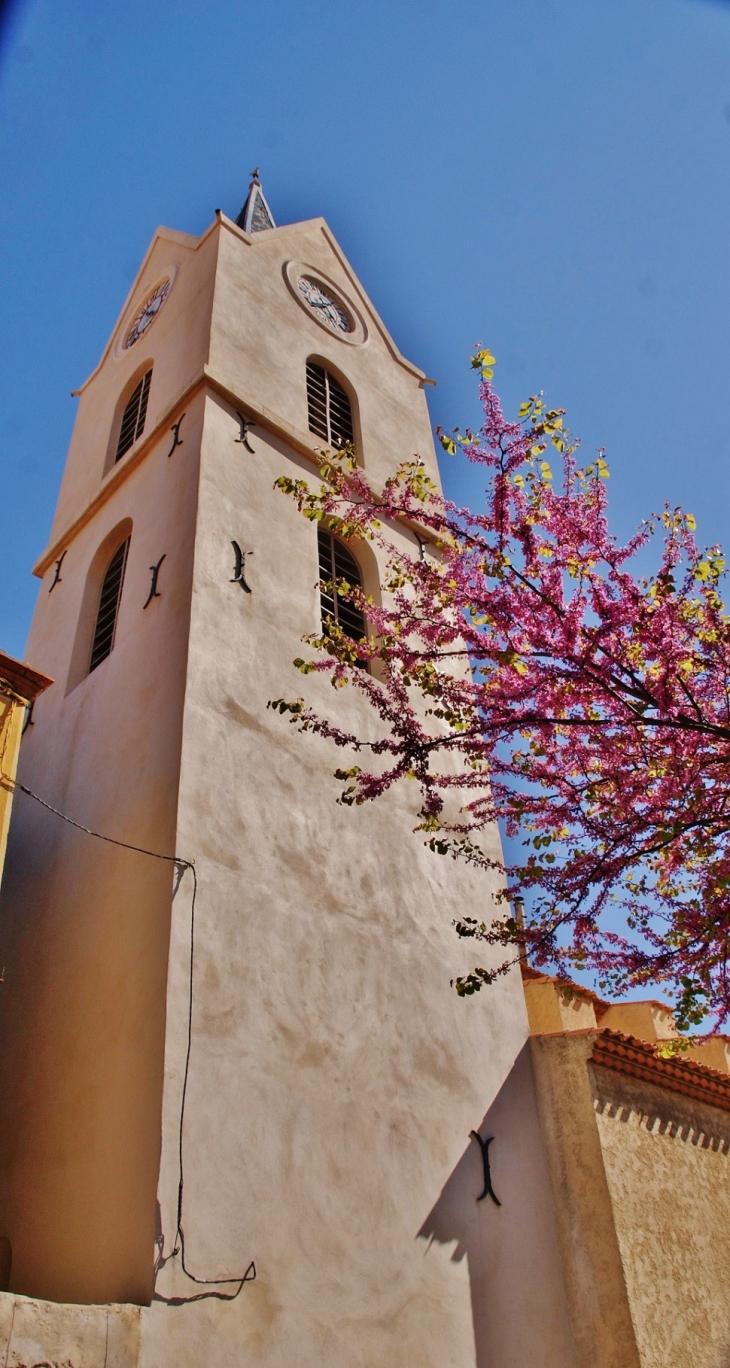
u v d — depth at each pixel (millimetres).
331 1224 9641
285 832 11695
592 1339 11000
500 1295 10711
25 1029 11359
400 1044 11477
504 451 10086
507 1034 12953
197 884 10398
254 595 13492
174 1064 9219
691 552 10008
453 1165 11188
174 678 12016
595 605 9578
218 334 16984
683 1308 11336
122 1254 8445
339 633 10859
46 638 16609
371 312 22312
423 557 17375
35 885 12766
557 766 10188
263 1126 9594
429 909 13000
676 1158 12727
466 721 10328
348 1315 9289
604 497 10195
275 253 20484
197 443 14742
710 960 9625
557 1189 12047
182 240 20750
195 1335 8125
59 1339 7328
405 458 19453
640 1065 12977
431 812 10297
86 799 12609
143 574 14297
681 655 9484
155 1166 8641
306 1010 10680
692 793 9508
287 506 15219
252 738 12031
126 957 10344
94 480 18422
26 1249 9539
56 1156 9844
